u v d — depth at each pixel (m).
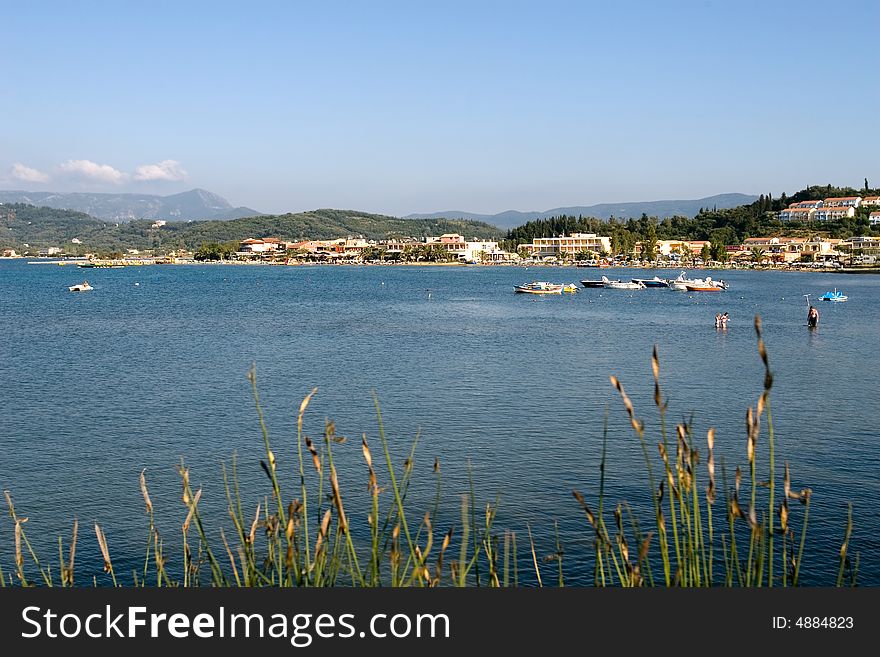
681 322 93.75
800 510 23.42
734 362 58.88
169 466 29.28
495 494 25.66
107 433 34.34
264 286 178.88
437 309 113.44
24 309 112.81
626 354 63.47
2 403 41.22
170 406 40.31
